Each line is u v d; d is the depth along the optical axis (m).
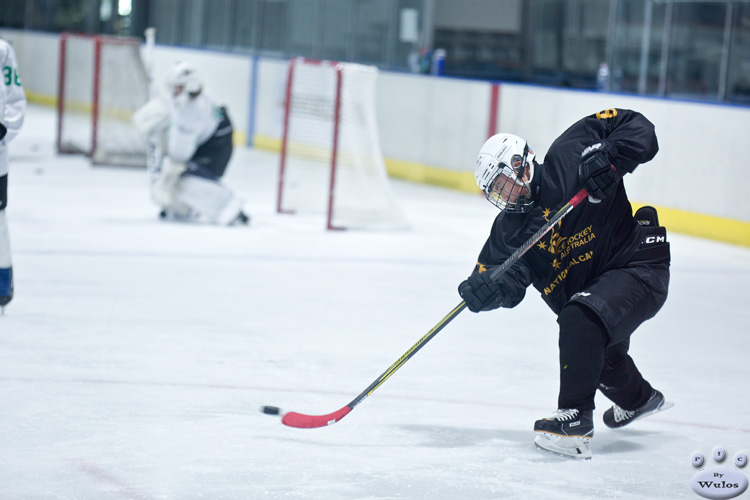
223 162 22.89
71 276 16.06
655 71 34.50
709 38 32.34
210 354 11.73
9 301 12.99
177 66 21.72
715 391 11.18
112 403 9.62
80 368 10.84
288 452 8.42
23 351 11.42
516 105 30.05
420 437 9.01
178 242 20.09
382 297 15.86
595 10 43.31
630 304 8.27
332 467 8.08
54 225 21.25
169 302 14.56
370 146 23.86
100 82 33.28
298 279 16.98
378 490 7.57
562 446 8.47
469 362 12.01
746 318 15.61
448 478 7.91
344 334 13.18
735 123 23.64
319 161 28.25
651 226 8.60
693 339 13.95
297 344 12.48
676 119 25.03
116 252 18.55
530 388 10.91
